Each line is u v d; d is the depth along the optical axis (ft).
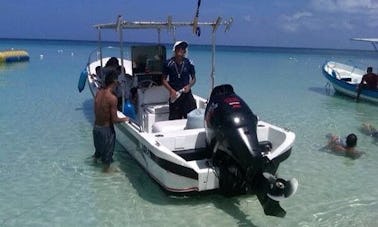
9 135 29.96
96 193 20.15
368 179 22.16
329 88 58.44
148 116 25.18
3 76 67.00
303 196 19.88
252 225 16.98
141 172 22.77
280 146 18.80
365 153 26.73
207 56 163.53
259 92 54.44
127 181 21.58
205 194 19.39
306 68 104.99
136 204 18.93
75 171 22.99
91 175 22.43
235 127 16.96
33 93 49.03
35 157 25.22
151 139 19.35
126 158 24.90
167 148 19.48
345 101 47.37
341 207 18.69
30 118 35.45
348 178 22.27
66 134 30.37
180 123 22.71
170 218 17.58
